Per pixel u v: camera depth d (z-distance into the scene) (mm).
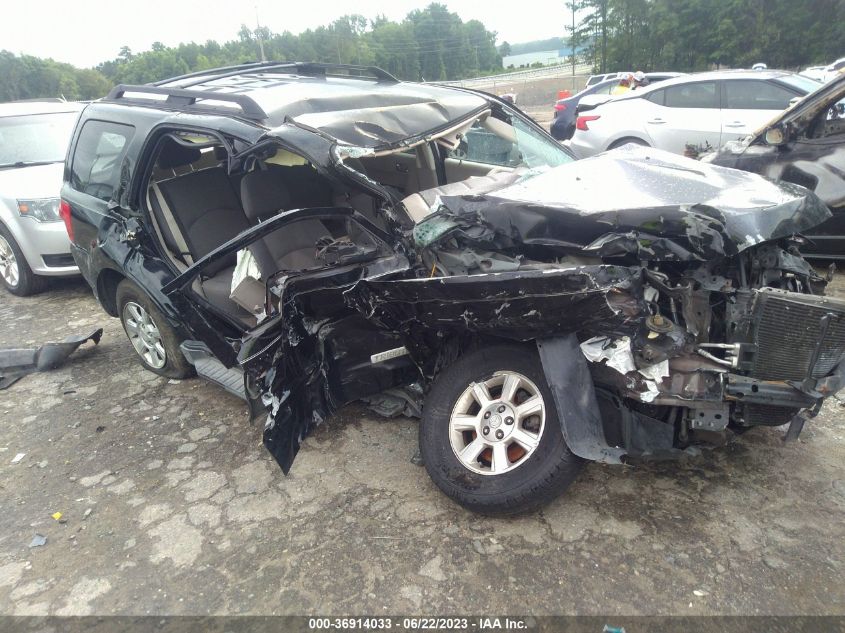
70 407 4129
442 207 2848
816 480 2832
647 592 2322
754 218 2461
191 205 3920
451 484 2732
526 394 2801
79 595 2541
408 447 3326
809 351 2289
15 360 4680
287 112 3293
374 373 3158
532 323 2518
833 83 4910
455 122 3521
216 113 3424
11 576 2672
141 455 3510
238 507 2996
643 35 43281
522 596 2354
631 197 2639
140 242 3807
